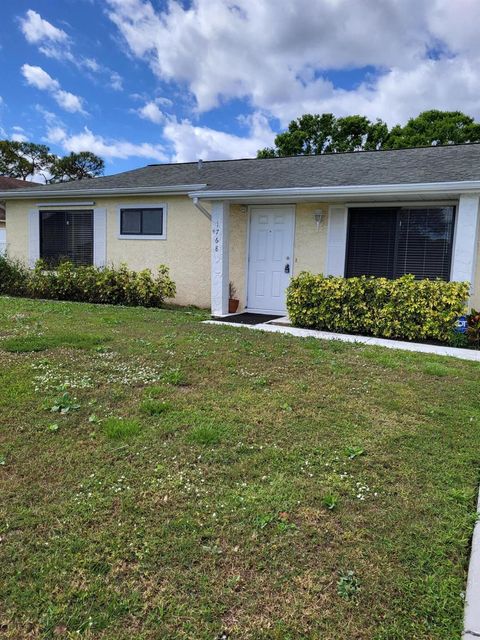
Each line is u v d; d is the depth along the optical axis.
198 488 2.55
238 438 3.17
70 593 1.80
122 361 4.95
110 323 7.31
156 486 2.56
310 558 2.03
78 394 3.91
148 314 8.58
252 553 2.05
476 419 3.69
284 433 3.29
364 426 3.47
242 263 9.91
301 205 9.26
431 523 2.30
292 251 9.41
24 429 3.24
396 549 2.10
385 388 4.39
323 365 5.12
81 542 2.09
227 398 3.94
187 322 7.75
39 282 11.17
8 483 2.56
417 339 7.21
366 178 8.02
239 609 1.76
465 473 2.81
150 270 10.45
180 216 10.43
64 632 1.63
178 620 1.70
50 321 7.33
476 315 6.91
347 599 1.81
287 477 2.69
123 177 12.24
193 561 2.00
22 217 12.30
